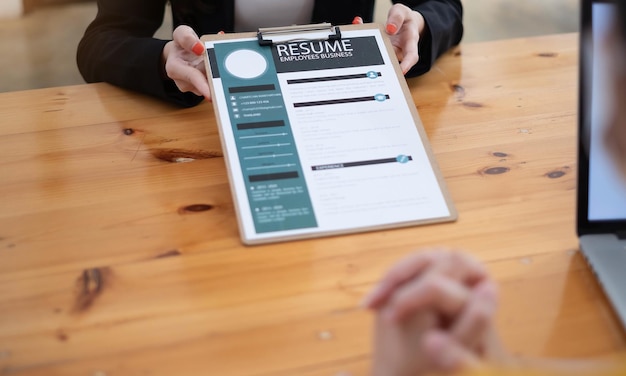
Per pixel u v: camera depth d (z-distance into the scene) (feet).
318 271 3.02
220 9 5.49
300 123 3.58
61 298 2.87
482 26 10.00
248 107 3.61
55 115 4.15
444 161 3.74
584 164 2.99
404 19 4.47
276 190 3.33
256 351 2.62
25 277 2.98
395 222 3.26
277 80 3.74
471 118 4.12
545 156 3.79
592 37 2.86
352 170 3.43
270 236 3.18
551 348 2.62
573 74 4.59
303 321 2.76
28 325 2.74
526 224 3.29
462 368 1.92
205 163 3.75
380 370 2.18
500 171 3.67
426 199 3.35
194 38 4.07
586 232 3.05
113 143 3.90
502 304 2.83
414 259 2.22
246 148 3.46
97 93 4.40
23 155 3.78
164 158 3.78
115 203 3.43
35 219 3.32
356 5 5.75
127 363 2.56
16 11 10.03
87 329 2.72
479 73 4.62
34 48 9.31
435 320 2.14
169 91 4.27
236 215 3.24
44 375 2.52
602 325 2.74
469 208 3.40
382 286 2.22
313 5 5.79
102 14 5.15
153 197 3.48
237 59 3.79
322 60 3.85
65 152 3.81
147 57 4.25
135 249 3.14
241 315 2.79
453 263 2.22
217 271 3.01
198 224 3.31
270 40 3.87
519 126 4.05
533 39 5.07
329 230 3.21
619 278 2.85
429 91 4.41
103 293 2.89
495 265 3.04
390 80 3.81
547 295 2.88
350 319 2.77
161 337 2.68
